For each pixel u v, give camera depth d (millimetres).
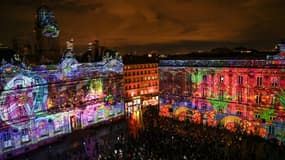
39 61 69312
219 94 70562
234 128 68125
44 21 74125
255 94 63531
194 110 76438
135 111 95062
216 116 71750
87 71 74312
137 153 53062
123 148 57031
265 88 61406
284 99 58062
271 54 62000
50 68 65312
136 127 74875
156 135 63906
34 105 62281
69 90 70188
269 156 53562
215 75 70875
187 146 55906
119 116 84062
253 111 64062
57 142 66062
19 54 62188
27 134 61125
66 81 69250
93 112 76688
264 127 62375
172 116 82188
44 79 64312
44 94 64438
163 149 54594
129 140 62156
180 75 78812
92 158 55375
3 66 55875
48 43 76062
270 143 59969
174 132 66375
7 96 57062
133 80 101375
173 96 81312
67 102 69750
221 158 51375
